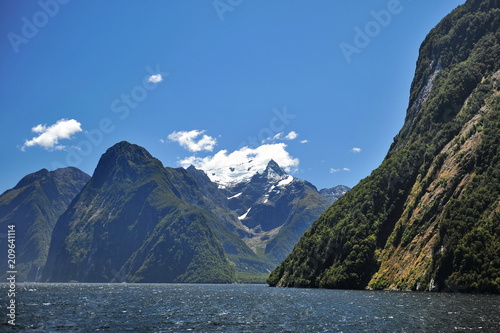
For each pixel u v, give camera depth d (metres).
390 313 95.00
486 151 173.25
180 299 156.00
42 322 86.94
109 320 90.19
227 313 102.25
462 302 112.25
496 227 147.12
